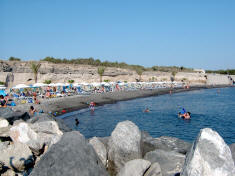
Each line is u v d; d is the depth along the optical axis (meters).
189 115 27.50
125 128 7.54
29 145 8.77
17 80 47.72
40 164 5.39
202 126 23.09
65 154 5.63
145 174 6.36
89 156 5.92
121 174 6.26
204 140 5.14
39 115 12.60
